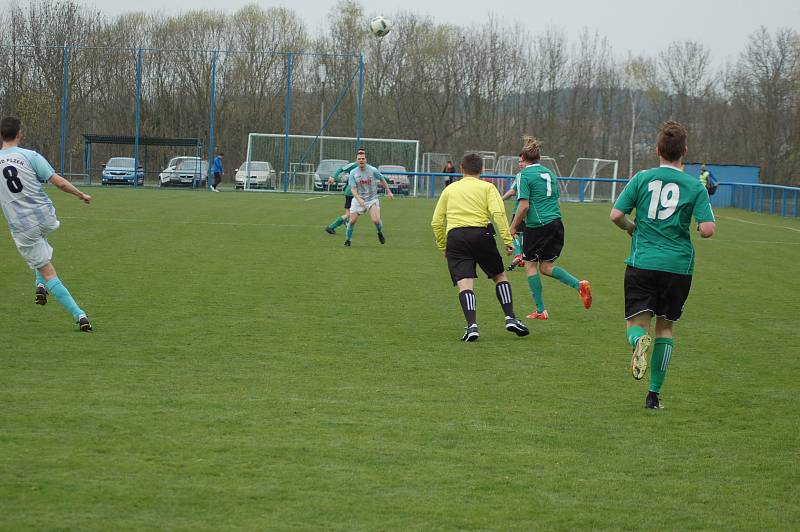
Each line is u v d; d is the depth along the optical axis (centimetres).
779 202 5025
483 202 1311
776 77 7638
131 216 3369
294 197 5234
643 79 9456
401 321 1442
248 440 796
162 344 1203
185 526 604
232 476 704
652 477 738
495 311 1580
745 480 737
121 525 602
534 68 8856
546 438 834
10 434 790
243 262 2130
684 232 930
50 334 1249
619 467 760
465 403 951
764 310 1666
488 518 638
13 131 1267
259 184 6044
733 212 5269
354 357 1162
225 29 8319
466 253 1310
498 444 811
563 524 632
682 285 931
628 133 9544
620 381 1073
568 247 2791
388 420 876
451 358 1177
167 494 661
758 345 1327
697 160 8619
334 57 7569
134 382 991
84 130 6850
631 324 953
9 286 1653
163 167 6969
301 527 609
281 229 3041
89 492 660
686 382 1081
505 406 944
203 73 7156
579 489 704
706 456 796
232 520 617
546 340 1323
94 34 7438
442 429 851
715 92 9138
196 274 1900
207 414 874
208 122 7188
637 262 936
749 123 7912
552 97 8888
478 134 8581
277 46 8356
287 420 863
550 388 1030
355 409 911
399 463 750
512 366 1139
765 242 3188
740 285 2020
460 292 1302
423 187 6188
